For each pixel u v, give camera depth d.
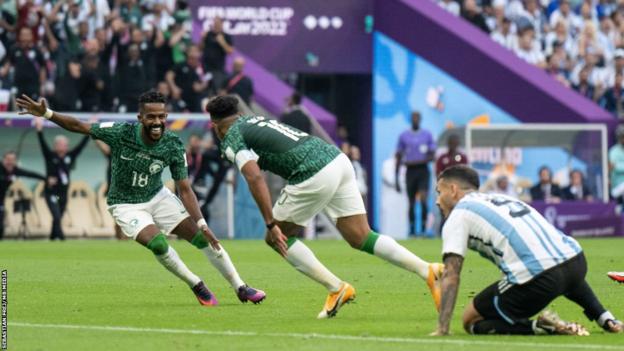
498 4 84.06
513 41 83.69
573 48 84.19
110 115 64.50
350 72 79.62
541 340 21.58
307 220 25.97
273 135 25.84
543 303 21.98
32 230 63.62
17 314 26.56
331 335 22.70
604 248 54.22
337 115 82.19
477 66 79.69
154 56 67.38
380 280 35.91
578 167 71.62
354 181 26.19
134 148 28.08
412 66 79.94
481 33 80.62
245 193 66.44
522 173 71.12
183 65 67.81
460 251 21.89
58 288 33.09
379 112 79.88
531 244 21.81
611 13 86.31
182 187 28.42
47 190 62.84
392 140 80.00
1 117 63.06
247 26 78.56
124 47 66.56
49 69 66.00
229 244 57.41
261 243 58.53
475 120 79.88
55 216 62.72
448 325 22.17
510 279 21.88
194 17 77.88
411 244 57.56
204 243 28.70
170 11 68.81
